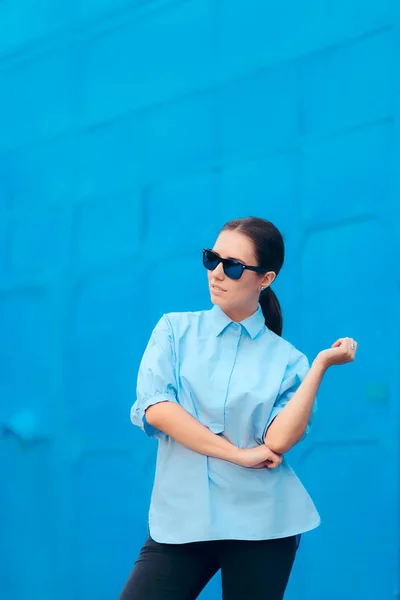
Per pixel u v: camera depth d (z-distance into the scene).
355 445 4.09
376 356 4.07
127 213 4.99
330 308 4.23
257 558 2.88
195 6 4.90
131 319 4.89
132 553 4.70
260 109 4.60
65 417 5.04
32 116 5.46
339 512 4.09
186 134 4.84
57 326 5.16
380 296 4.09
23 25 5.59
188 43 4.90
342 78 4.35
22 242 5.39
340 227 4.25
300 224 4.38
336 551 4.09
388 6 4.25
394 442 3.98
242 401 2.92
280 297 4.39
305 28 4.50
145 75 5.04
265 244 2.98
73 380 5.05
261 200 4.53
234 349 3.00
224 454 2.85
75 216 5.19
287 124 4.50
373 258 4.13
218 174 4.69
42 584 4.99
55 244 5.24
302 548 4.18
